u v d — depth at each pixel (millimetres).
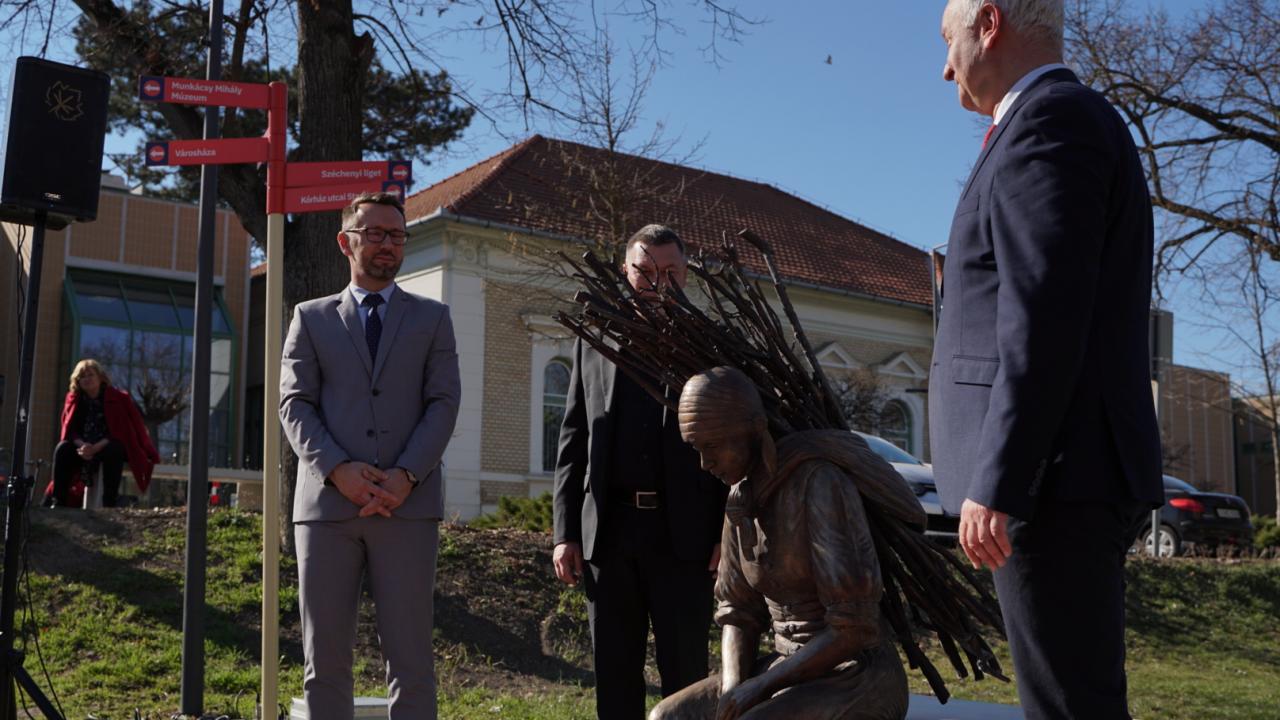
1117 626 2383
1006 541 2334
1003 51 2654
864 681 2459
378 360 4289
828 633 2439
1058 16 2656
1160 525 16719
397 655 4109
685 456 3865
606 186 15422
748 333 2861
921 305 27500
